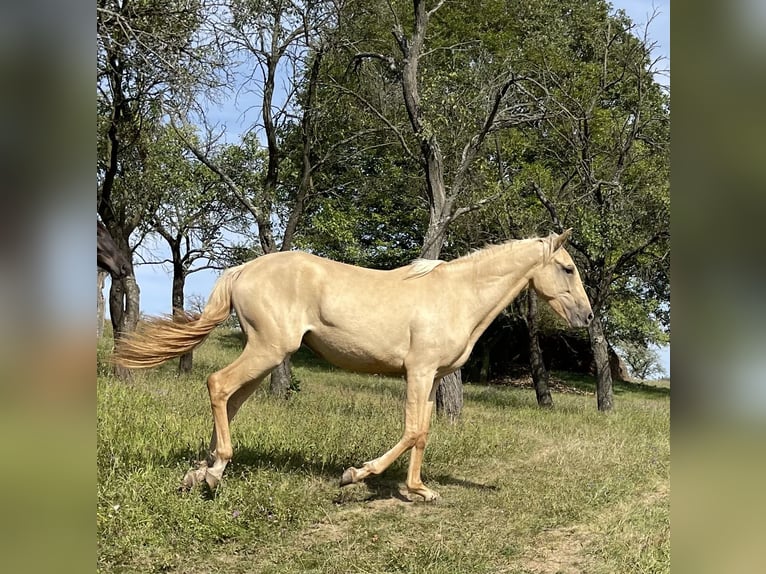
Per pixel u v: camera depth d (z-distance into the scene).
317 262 6.06
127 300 14.54
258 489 5.73
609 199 16.52
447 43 20.02
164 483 5.45
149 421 7.37
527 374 30.39
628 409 17.53
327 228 19.11
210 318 5.91
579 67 19.38
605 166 18.00
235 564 4.62
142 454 6.17
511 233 16.84
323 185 19.39
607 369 17.31
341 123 16.48
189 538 4.83
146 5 10.70
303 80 16.12
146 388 10.53
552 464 8.19
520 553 5.09
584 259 17.38
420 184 18.73
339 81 15.97
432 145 12.84
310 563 4.68
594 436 10.76
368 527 5.52
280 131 16.39
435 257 12.64
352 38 15.07
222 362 21.52
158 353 5.74
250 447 7.05
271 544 5.02
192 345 5.87
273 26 14.77
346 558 4.79
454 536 5.39
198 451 6.55
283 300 5.85
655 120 17.22
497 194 13.27
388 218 23.92
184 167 16.52
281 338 5.81
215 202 18.08
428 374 6.16
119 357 5.70
